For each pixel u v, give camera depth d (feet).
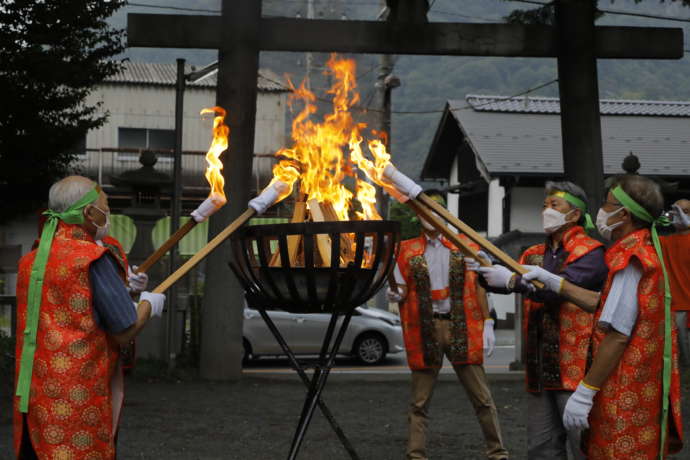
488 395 16.47
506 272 12.47
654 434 9.93
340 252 11.98
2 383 27.04
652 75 207.00
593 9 31.86
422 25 31.04
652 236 10.27
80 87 40.45
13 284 57.52
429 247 16.56
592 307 11.89
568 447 17.10
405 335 16.55
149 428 21.38
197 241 54.70
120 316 9.94
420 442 16.24
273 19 30.30
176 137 33.30
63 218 10.19
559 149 74.69
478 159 74.84
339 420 22.98
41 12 37.58
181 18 29.60
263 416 23.32
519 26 31.63
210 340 30.35
